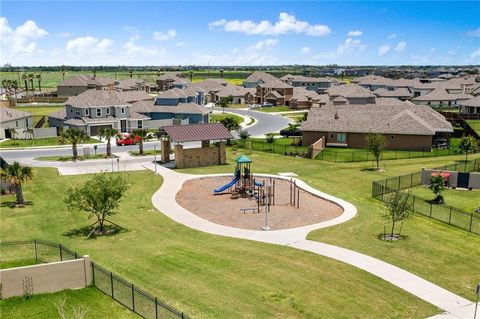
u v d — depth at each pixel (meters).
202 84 169.50
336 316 20.84
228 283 24.05
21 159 64.44
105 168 57.91
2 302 22.61
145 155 68.06
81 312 21.44
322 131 74.88
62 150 72.69
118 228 34.25
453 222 34.94
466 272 25.86
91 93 94.44
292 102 143.62
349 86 128.50
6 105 129.50
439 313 21.27
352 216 36.84
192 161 59.41
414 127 69.94
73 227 34.44
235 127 84.69
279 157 66.50
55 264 23.69
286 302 22.05
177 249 29.30
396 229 33.41
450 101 131.88
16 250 29.16
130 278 24.64
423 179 48.12
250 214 38.38
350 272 25.64
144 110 106.62
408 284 24.22
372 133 67.94
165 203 41.50
